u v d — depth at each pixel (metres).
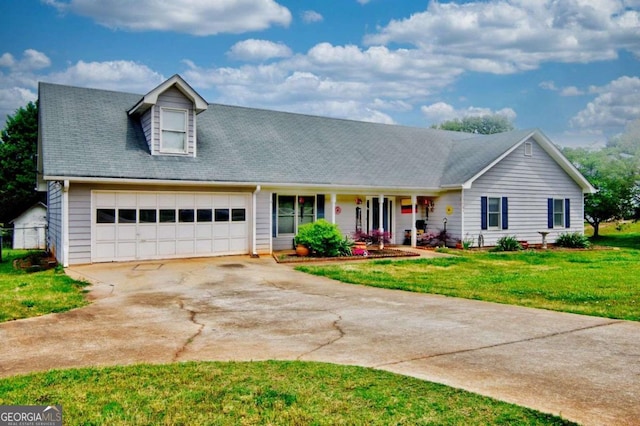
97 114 16.55
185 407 4.20
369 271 13.48
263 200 17.11
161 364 5.34
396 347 6.04
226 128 19.09
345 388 4.60
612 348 6.00
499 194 21.19
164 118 15.86
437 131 26.22
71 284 10.88
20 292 9.75
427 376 4.94
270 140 19.47
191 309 8.49
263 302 9.14
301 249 16.52
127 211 14.75
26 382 4.75
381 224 19.81
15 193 36.50
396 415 4.03
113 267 13.59
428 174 21.19
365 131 23.47
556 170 23.05
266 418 3.99
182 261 15.09
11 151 36.31
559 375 4.99
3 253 23.77
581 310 8.36
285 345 6.16
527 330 6.93
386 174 20.02
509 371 5.11
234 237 16.67
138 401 4.32
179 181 14.95
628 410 4.11
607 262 16.27
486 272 13.56
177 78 15.59
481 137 24.27
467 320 7.59
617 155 37.78
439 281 11.77
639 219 29.31
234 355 5.72
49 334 6.72
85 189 14.02
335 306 8.75
